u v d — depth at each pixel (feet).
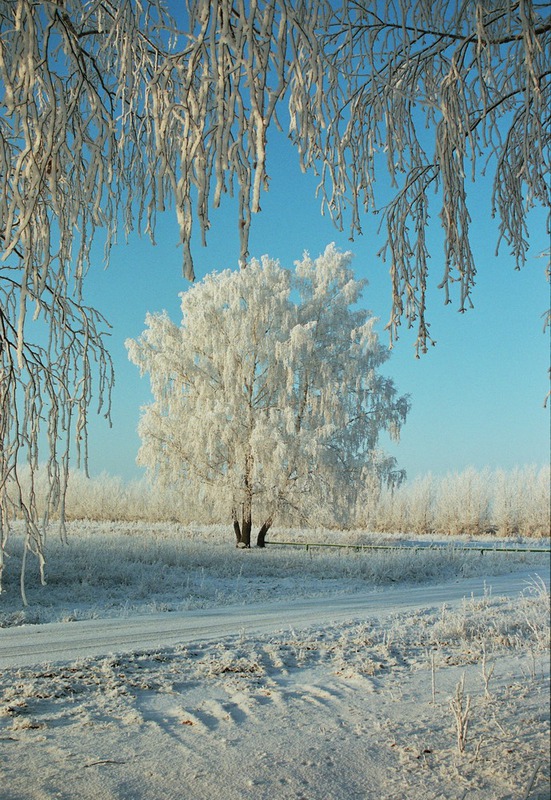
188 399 77.77
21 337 7.33
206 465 76.23
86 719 14.97
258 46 6.45
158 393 76.33
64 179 9.64
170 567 54.75
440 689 18.51
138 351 76.13
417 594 43.52
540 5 9.44
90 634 26.13
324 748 13.57
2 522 11.89
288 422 71.46
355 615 33.22
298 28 6.55
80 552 54.75
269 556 63.57
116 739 13.75
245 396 76.28
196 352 78.54
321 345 78.89
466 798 11.01
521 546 92.38
